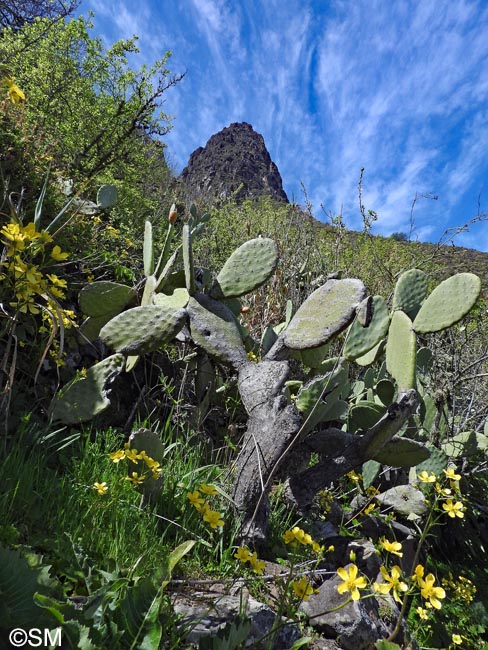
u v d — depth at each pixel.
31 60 8.41
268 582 1.87
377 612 1.96
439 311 2.67
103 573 1.32
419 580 1.44
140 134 9.37
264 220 5.70
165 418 2.87
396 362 2.50
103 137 8.41
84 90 8.64
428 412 3.34
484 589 2.99
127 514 1.81
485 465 3.73
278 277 4.37
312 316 2.32
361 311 2.12
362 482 3.01
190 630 1.25
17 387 2.27
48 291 1.61
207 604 1.45
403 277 3.17
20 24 11.42
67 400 2.29
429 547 2.92
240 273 2.58
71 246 3.24
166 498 2.06
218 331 2.48
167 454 2.46
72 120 8.32
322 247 5.19
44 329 2.26
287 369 2.30
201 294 2.61
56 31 8.81
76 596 1.27
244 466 2.12
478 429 4.08
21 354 2.40
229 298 2.58
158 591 1.19
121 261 3.96
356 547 2.29
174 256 2.90
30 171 3.08
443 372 3.93
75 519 1.64
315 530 2.39
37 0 11.65
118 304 2.82
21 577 0.99
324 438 2.36
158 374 3.02
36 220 1.89
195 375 3.04
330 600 1.83
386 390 2.54
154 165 10.16
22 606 0.96
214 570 1.82
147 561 1.64
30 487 1.65
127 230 4.81
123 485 1.97
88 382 2.37
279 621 1.33
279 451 2.09
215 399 3.03
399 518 2.99
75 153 7.30
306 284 4.58
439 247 4.66
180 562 1.77
